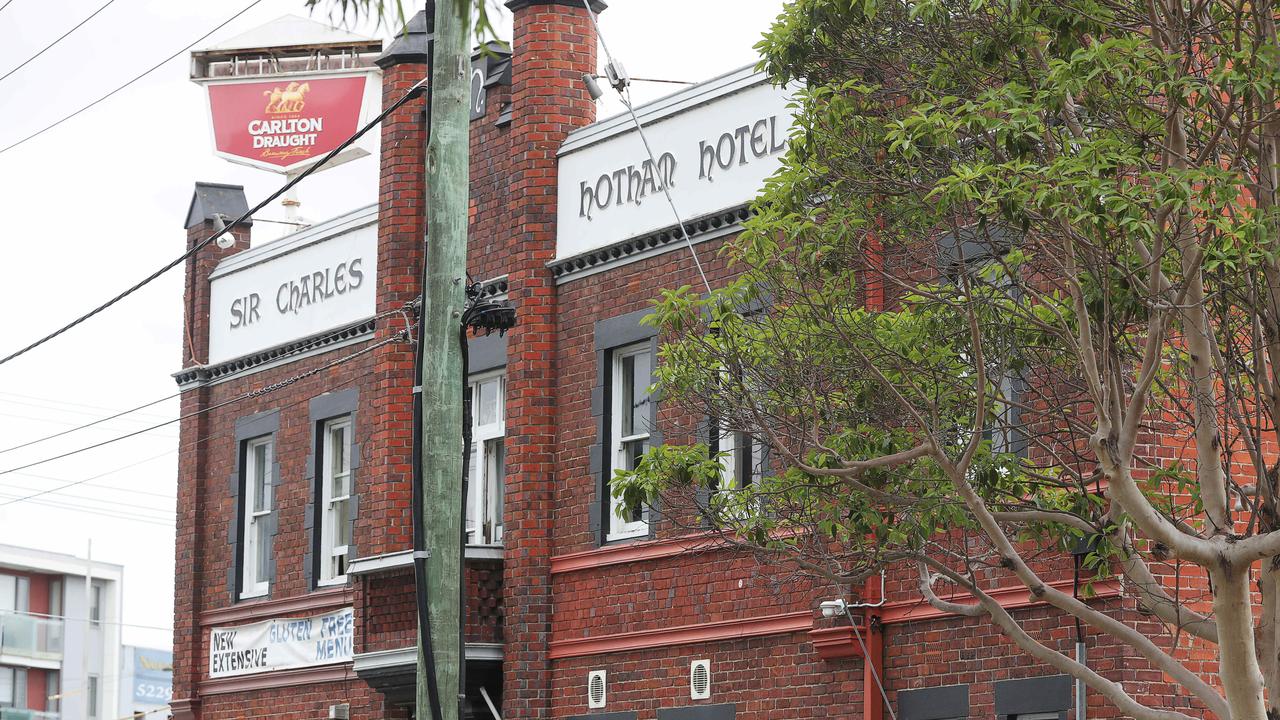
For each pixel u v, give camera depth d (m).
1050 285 17.92
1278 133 14.55
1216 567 13.63
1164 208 13.41
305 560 30.62
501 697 26.44
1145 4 14.70
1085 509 15.91
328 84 35.78
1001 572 19.95
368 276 30.03
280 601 30.84
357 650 28.56
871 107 16.25
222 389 33.34
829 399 16.41
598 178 25.84
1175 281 15.00
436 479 17.31
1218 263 13.62
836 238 15.59
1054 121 15.88
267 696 31.19
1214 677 18.70
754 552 17.27
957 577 15.77
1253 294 14.30
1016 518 15.46
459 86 17.91
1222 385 16.22
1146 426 16.11
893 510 16.30
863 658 21.36
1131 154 14.17
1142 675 18.41
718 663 23.28
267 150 35.81
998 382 16.08
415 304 27.55
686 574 23.83
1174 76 14.25
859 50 16.20
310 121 35.78
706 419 21.75
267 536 32.03
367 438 29.56
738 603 23.05
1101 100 14.41
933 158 15.48
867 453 16.05
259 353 32.12
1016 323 15.98
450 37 17.89
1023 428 18.09
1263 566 14.53
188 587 33.16
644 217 24.98
